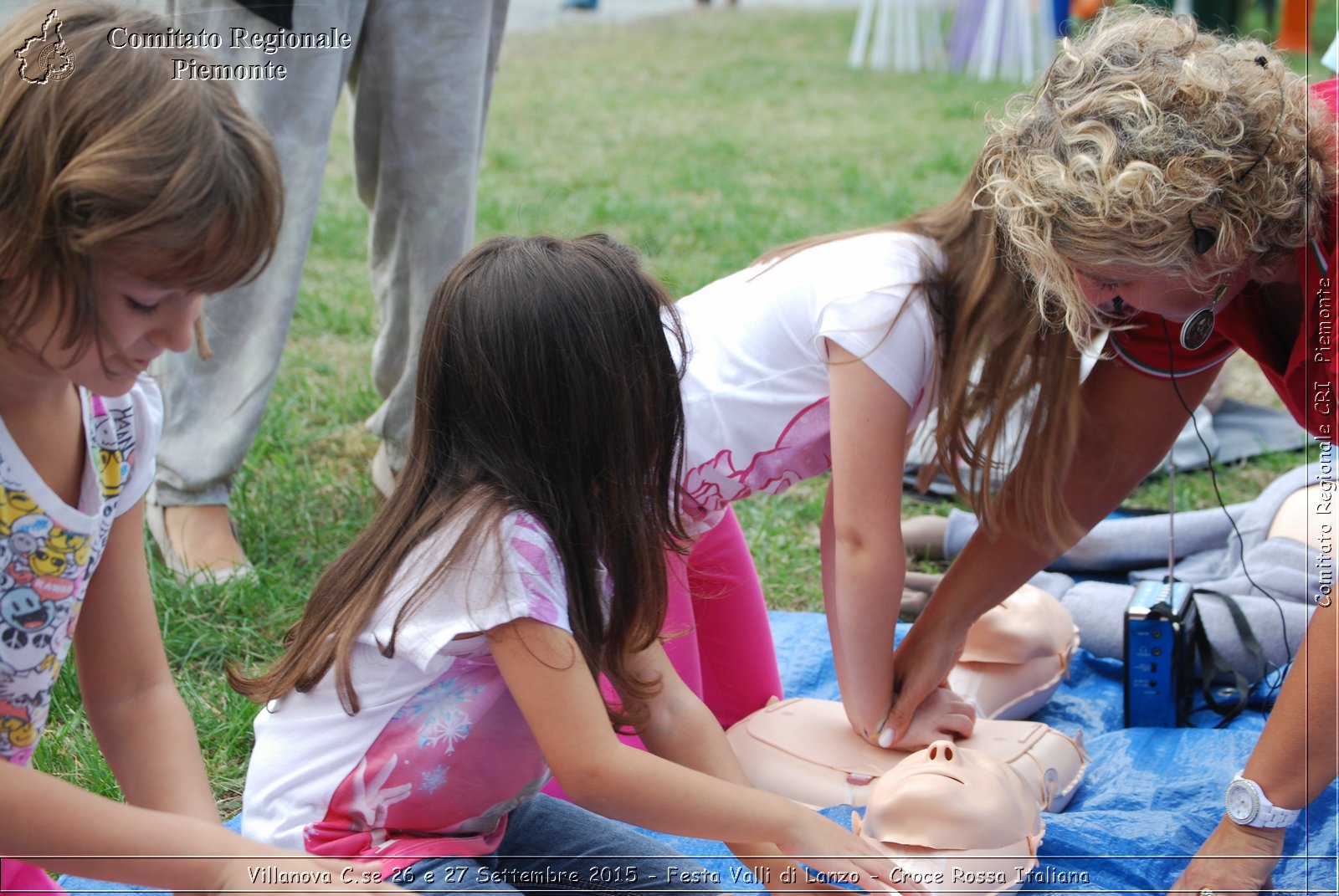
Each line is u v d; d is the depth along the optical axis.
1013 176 1.45
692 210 5.39
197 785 1.34
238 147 1.01
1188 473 3.10
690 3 12.53
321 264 4.42
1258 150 1.35
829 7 12.66
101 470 1.24
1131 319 1.69
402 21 2.45
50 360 1.02
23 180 0.95
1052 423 1.65
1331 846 1.62
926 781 1.52
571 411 1.33
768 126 7.41
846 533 1.68
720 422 1.75
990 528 1.75
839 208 5.52
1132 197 1.32
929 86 8.66
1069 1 8.23
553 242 1.40
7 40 0.98
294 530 2.64
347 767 1.34
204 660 2.18
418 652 1.28
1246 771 1.55
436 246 2.60
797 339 1.73
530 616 1.27
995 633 1.97
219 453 2.45
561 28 11.16
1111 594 2.26
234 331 2.45
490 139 6.76
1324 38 5.20
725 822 1.35
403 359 2.70
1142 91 1.35
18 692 1.20
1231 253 1.37
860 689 1.74
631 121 7.47
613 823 1.51
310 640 1.39
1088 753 1.91
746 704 1.98
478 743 1.34
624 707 1.50
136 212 0.95
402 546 1.34
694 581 1.94
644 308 1.39
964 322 1.62
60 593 1.19
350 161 5.89
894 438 1.66
